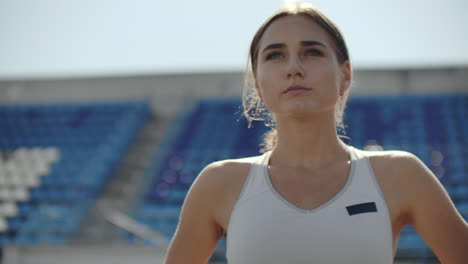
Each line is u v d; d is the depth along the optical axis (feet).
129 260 22.85
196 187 3.64
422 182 3.29
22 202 29.35
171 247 3.64
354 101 35.94
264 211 3.25
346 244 3.06
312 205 3.25
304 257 3.07
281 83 3.39
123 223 25.05
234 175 3.57
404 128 33.09
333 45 3.59
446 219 3.23
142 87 39.34
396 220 3.30
